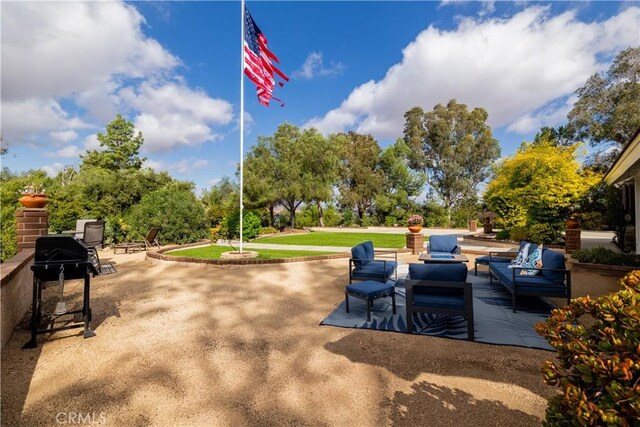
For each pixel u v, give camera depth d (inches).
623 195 472.4
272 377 114.6
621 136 814.5
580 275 279.1
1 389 107.0
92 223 329.1
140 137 1368.1
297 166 885.8
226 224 622.8
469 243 575.2
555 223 447.2
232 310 193.8
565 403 55.1
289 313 187.9
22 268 170.6
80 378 114.6
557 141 925.8
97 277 284.4
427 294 160.9
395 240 641.6
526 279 191.3
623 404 48.4
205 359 129.0
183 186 903.7
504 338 147.1
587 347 58.1
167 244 528.4
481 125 1438.2
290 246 518.6
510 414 91.2
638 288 65.7
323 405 97.5
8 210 365.7
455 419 89.4
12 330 154.1
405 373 116.0
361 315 182.2
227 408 96.7
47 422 90.4
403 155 1414.9
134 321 174.6
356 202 1317.7
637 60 765.9
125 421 90.9
